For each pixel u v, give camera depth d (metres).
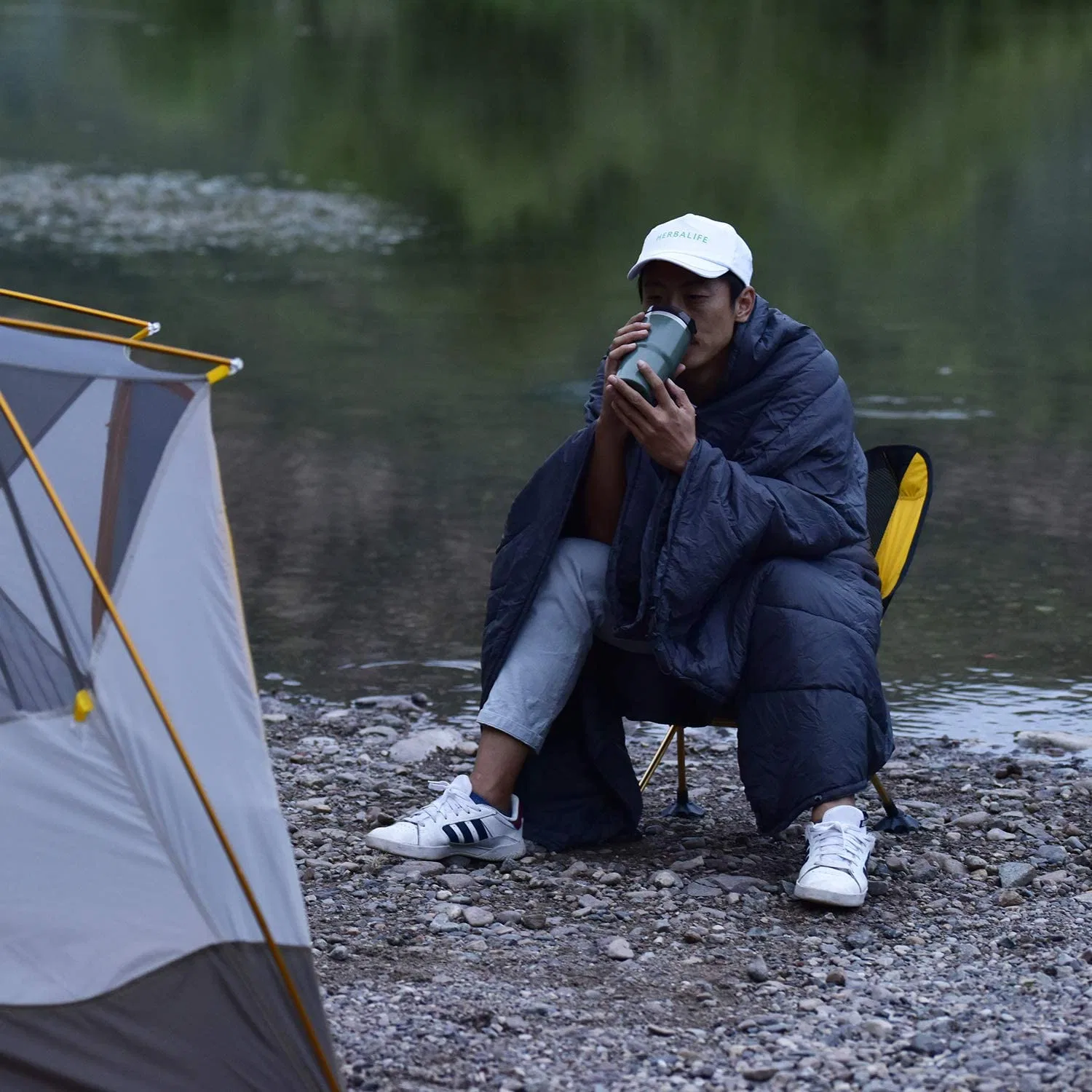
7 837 3.45
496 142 37.53
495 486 11.09
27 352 3.83
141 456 3.78
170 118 41.19
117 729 3.51
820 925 4.73
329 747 6.63
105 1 64.12
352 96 44.62
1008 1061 3.75
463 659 7.83
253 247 24.19
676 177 32.72
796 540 5.07
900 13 53.84
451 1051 3.84
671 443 4.99
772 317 5.27
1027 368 15.32
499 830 5.26
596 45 51.56
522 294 20.41
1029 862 5.30
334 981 4.28
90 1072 3.43
